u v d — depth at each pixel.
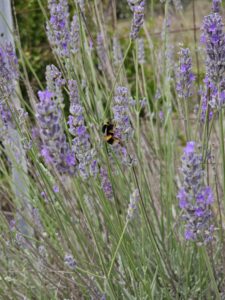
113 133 0.45
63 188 0.47
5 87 0.49
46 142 0.35
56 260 0.56
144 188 0.56
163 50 0.66
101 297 0.49
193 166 0.35
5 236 0.56
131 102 0.55
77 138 0.39
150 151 0.66
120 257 0.50
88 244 0.53
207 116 0.46
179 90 0.49
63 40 0.51
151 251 0.58
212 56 0.40
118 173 0.55
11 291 0.52
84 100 0.51
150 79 1.09
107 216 0.48
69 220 0.49
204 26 0.40
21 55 0.59
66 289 0.55
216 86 0.41
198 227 0.36
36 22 1.00
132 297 0.50
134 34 0.48
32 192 0.61
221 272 0.55
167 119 0.62
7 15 0.65
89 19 0.87
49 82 0.49
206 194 0.35
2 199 0.70
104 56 0.70
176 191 0.62
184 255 0.54
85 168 0.40
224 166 0.43
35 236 0.64
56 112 0.34
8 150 0.57
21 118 0.47
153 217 0.60
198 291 0.55
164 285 0.53
